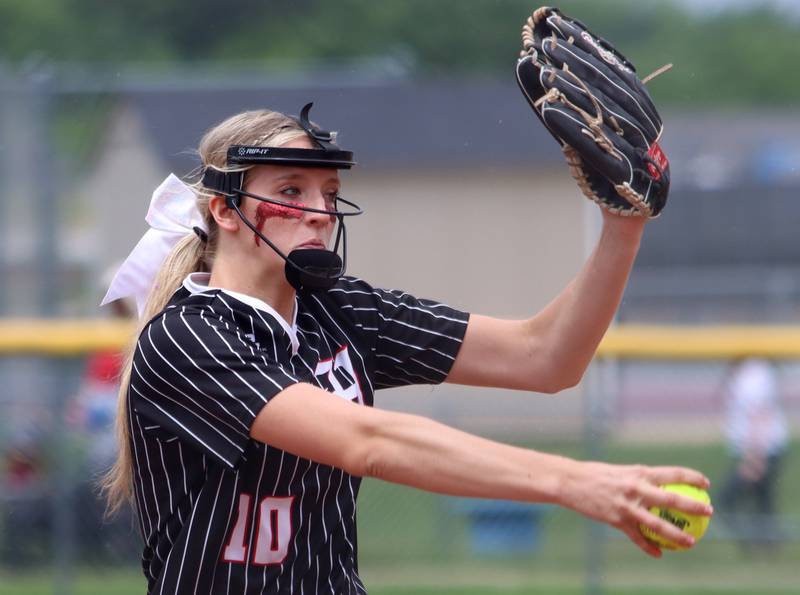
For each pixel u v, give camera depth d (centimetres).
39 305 3847
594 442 2372
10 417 2347
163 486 975
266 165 965
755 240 6231
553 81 974
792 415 2547
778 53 14950
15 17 12019
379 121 5841
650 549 861
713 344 2355
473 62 13238
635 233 1032
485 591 2333
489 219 5859
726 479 2459
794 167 6700
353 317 1064
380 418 864
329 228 997
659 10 15750
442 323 1091
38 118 3900
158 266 1109
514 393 2506
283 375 911
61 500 2328
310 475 969
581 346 1071
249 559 962
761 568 2459
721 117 8906
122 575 2334
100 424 2323
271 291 995
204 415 927
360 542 2483
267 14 12838
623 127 976
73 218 4794
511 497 830
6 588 2305
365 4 12962
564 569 2462
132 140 4916
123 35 12294
